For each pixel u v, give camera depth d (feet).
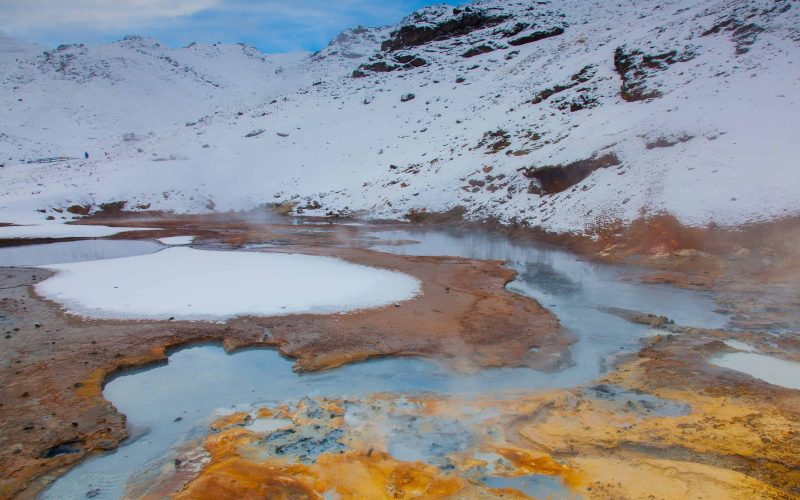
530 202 95.86
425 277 55.52
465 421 24.22
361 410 25.41
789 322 38.96
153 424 24.39
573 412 25.12
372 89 214.28
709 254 59.88
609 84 117.60
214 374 30.35
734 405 25.11
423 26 254.06
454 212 109.29
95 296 46.42
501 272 58.70
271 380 29.45
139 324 38.22
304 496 18.58
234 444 22.15
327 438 22.63
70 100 353.72
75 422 23.76
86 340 34.65
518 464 20.62
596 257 69.26
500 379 29.37
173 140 196.75
